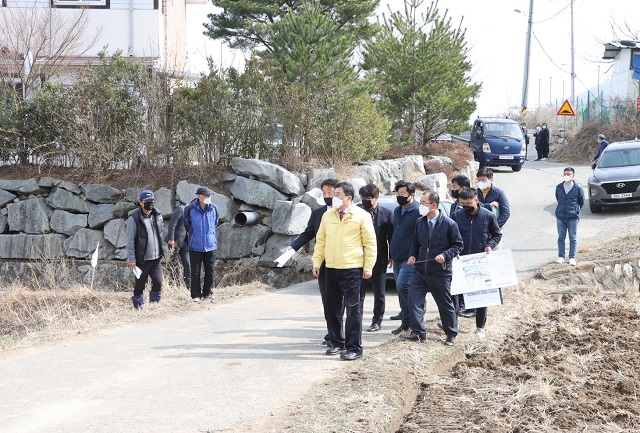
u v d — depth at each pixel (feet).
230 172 57.82
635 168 72.69
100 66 61.16
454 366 28.78
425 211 30.81
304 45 70.44
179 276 49.73
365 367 27.45
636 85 134.21
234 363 28.73
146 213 41.32
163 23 80.89
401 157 73.67
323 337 33.17
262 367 28.07
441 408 23.93
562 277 46.88
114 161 58.49
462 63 92.53
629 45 134.92
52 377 27.12
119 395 24.84
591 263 48.34
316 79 69.26
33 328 38.40
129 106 59.31
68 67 72.84
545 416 22.97
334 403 23.43
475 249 32.83
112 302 43.39
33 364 29.01
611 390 25.90
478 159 111.75
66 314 40.81
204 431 21.42
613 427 22.03
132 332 34.76
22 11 73.36
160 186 57.06
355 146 65.26
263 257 55.47
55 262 56.44
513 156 109.40
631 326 34.63
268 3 104.37
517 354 29.81
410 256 31.48
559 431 21.85
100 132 58.85
